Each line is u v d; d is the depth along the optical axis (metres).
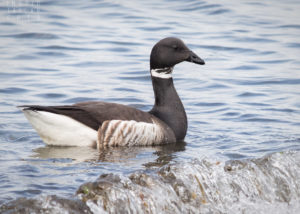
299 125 13.93
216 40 23.53
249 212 8.23
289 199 8.71
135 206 7.62
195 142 12.76
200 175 8.45
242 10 29.55
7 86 17.00
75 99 16.14
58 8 28.36
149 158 11.39
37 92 16.58
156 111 13.57
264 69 19.86
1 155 11.20
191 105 16.02
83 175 9.83
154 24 25.75
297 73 19.31
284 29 25.66
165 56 13.47
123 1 30.94
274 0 32.44
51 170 10.14
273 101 16.33
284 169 9.02
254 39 23.86
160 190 8.00
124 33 24.05
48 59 20.27
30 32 23.52
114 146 12.33
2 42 22.00
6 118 14.11
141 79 18.48
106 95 16.62
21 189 8.88
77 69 19.23
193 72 19.72
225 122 14.38
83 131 12.11
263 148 11.88
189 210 7.97
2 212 6.94
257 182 8.71
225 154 11.53
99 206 7.39
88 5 29.41
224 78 18.83
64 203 7.21
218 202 8.27
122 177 7.99
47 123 12.01
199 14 28.44
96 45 22.22
